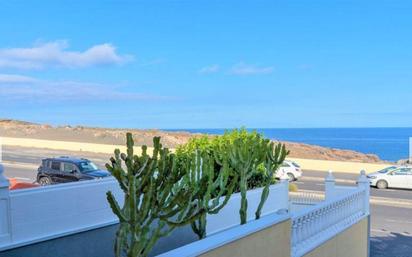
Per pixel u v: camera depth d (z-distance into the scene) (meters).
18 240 7.30
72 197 8.28
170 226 5.04
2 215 7.05
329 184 11.00
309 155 52.41
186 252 4.31
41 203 7.71
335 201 9.01
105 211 8.95
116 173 4.58
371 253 12.70
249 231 5.28
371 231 15.80
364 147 138.50
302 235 7.46
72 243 8.01
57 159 21.77
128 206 4.63
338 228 9.03
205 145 11.76
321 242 8.00
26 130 66.69
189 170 6.69
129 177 4.52
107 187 8.99
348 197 9.78
